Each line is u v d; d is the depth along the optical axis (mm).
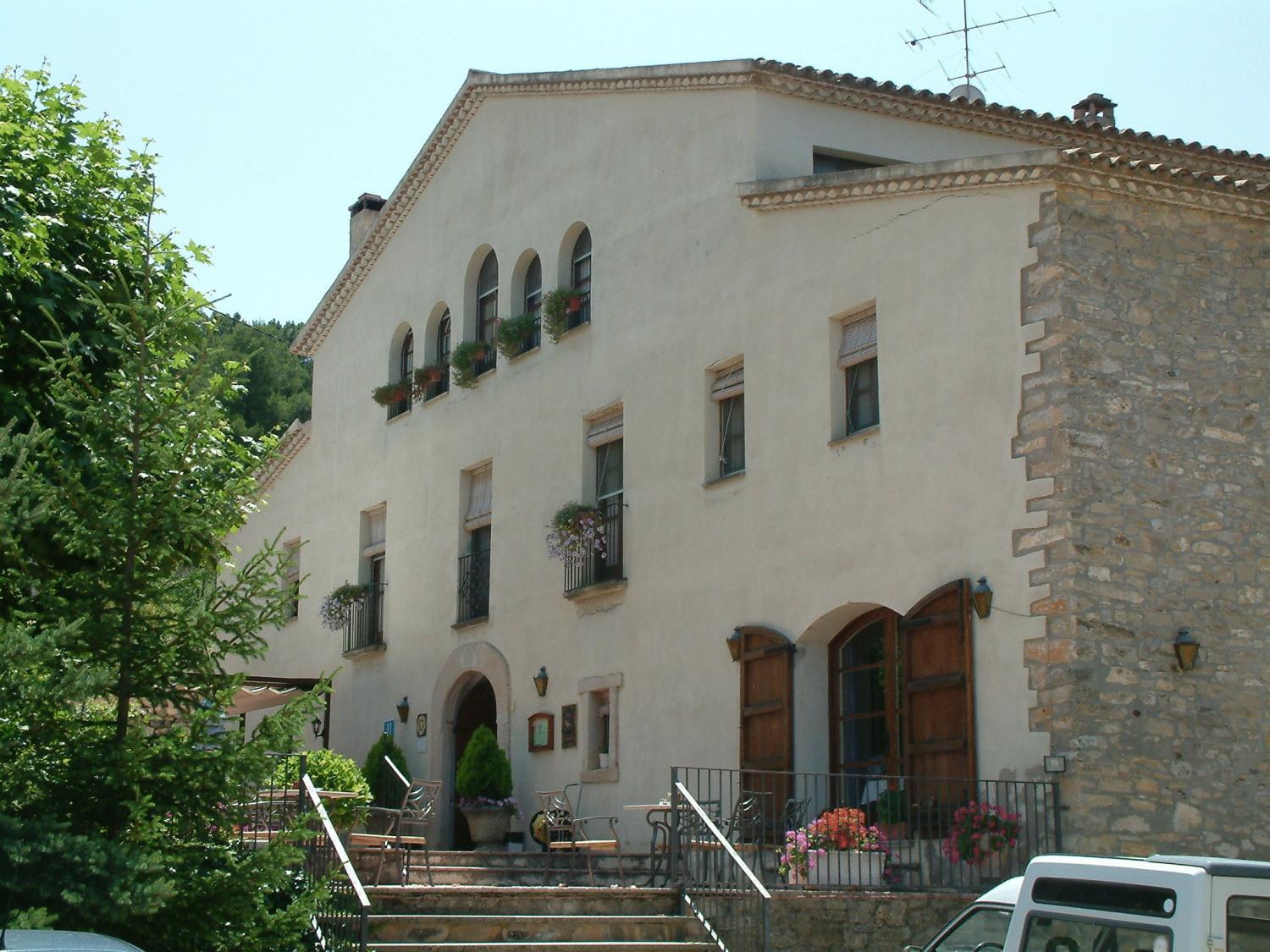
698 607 17344
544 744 19516
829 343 16234
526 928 12703
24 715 9852
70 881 9258
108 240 13320
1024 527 13859
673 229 18766
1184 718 13633
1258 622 14180
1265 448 14594
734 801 16156
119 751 10125
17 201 12875
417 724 22328
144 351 10875
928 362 15039
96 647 10375
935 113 18328
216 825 10641
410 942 12281
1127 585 13648
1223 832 13555
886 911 13164
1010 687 13695
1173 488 14062
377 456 24734
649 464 18531
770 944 12531
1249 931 7387
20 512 9766
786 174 17672
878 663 15461
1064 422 13711
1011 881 9555
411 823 17859
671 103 19094
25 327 12570
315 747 24578
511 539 20922
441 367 23328
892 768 15016
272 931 10656
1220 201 14648
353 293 26344
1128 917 7676
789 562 16219
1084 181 14117
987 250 14656
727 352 17578
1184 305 14484
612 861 17156
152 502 10641
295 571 26688
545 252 21234
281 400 39719
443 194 24000
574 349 20297
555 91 21281
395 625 23406
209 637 10703
